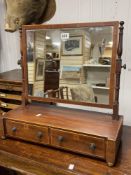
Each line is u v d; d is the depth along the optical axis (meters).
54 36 0.95
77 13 1.27
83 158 0.80
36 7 1.00
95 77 0.90
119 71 0.82
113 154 0.74
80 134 0.79
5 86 1.17
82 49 0.92
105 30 0.83
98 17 1.23
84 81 0.93
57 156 0.82
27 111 1.00
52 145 0.86
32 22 1.05
